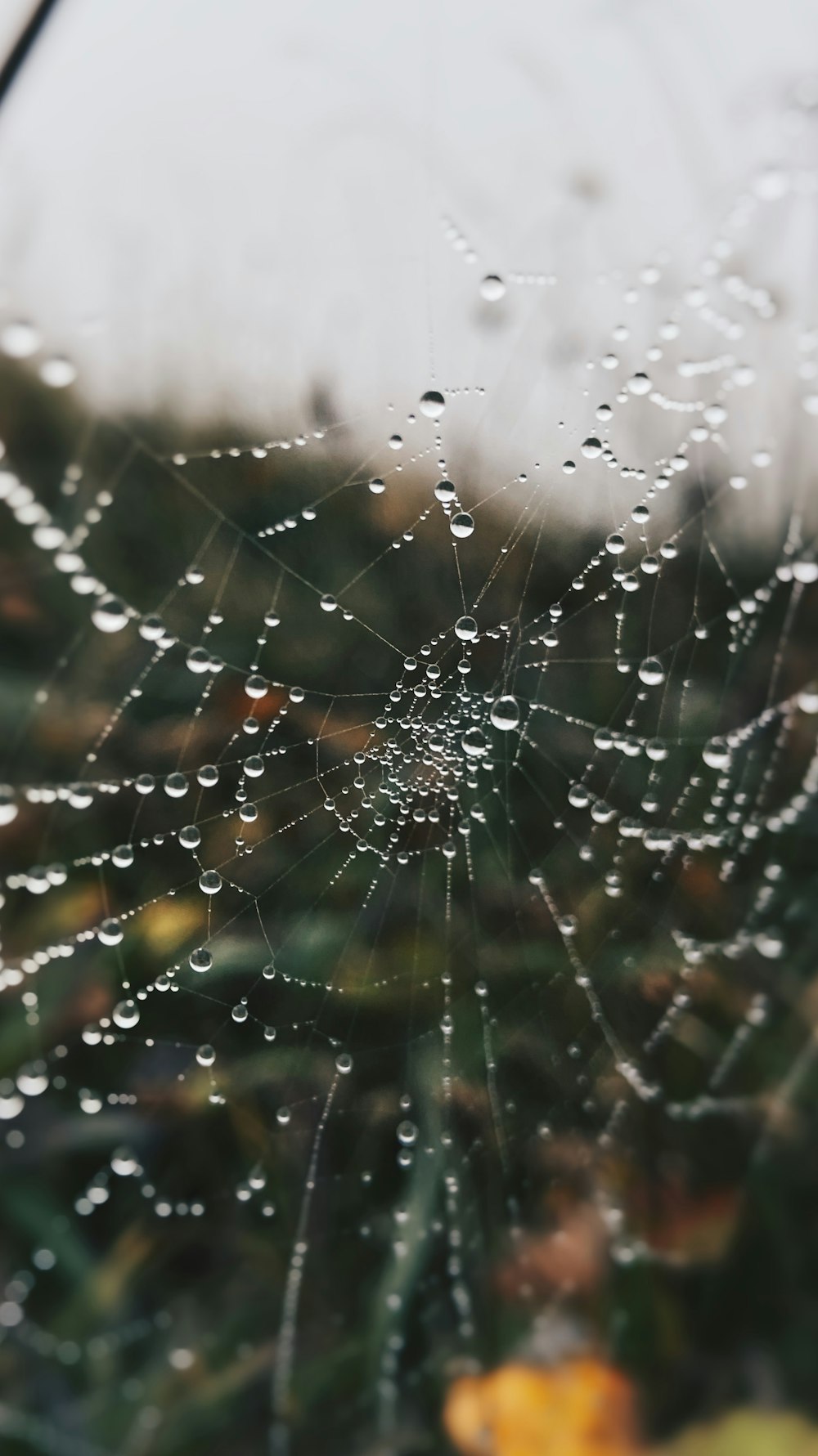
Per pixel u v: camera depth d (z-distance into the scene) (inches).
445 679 13.7
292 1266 12.1
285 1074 12.7
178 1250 11.9
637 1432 11.7
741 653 14.2
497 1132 12.9
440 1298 12.2
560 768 14.0
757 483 14.0
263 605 13.0
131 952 12.4
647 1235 12.4
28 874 12.1
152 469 12.3
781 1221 12.3
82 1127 11.9
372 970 13.3
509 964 13.5
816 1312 11.9
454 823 13.8
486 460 13.5
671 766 14.1
